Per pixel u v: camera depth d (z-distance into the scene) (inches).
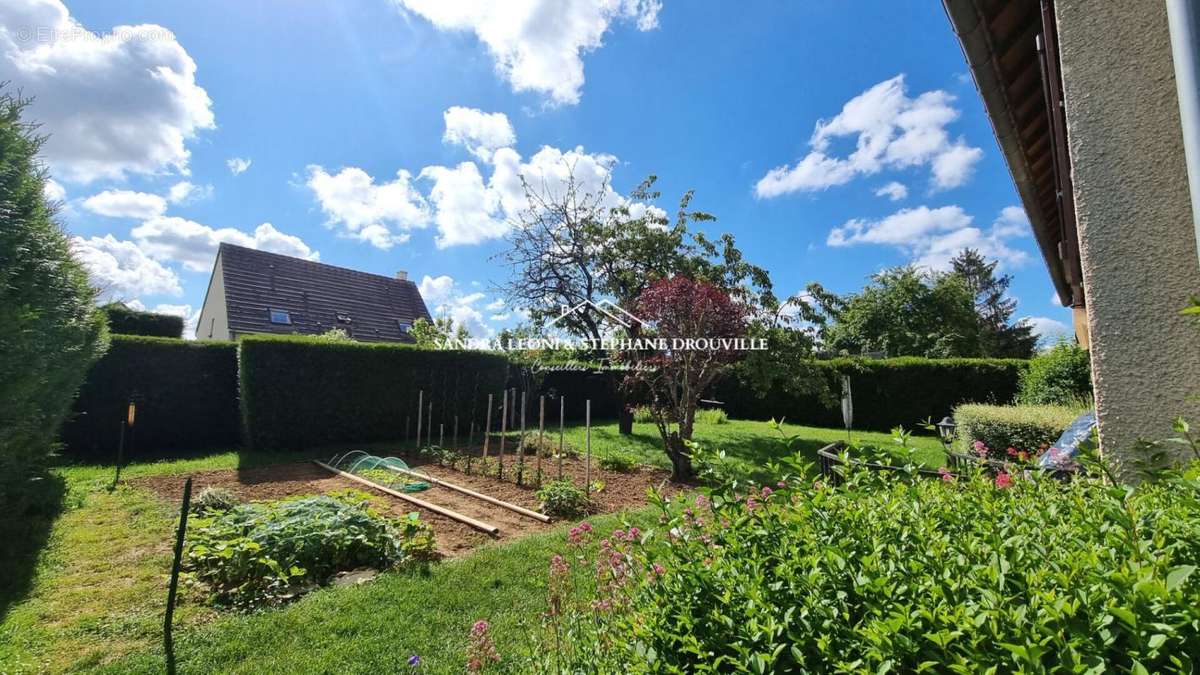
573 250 540.7
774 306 400.5
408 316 937.5
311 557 153.2
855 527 58.9
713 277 433.1
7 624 118.9
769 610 49.3
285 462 335.3
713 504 71.9
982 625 37.7
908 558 51.0
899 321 1078.4
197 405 387.9
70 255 216.2
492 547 170.6
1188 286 64.5
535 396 556.7
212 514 187.6
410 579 144.6
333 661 105.6
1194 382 63.4
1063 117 105.7
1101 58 72.4
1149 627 32.4
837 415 552.4
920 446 362.3
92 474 281.1
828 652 42.2
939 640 35.9
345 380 412.5
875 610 43.0
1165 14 68.1
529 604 129.3
